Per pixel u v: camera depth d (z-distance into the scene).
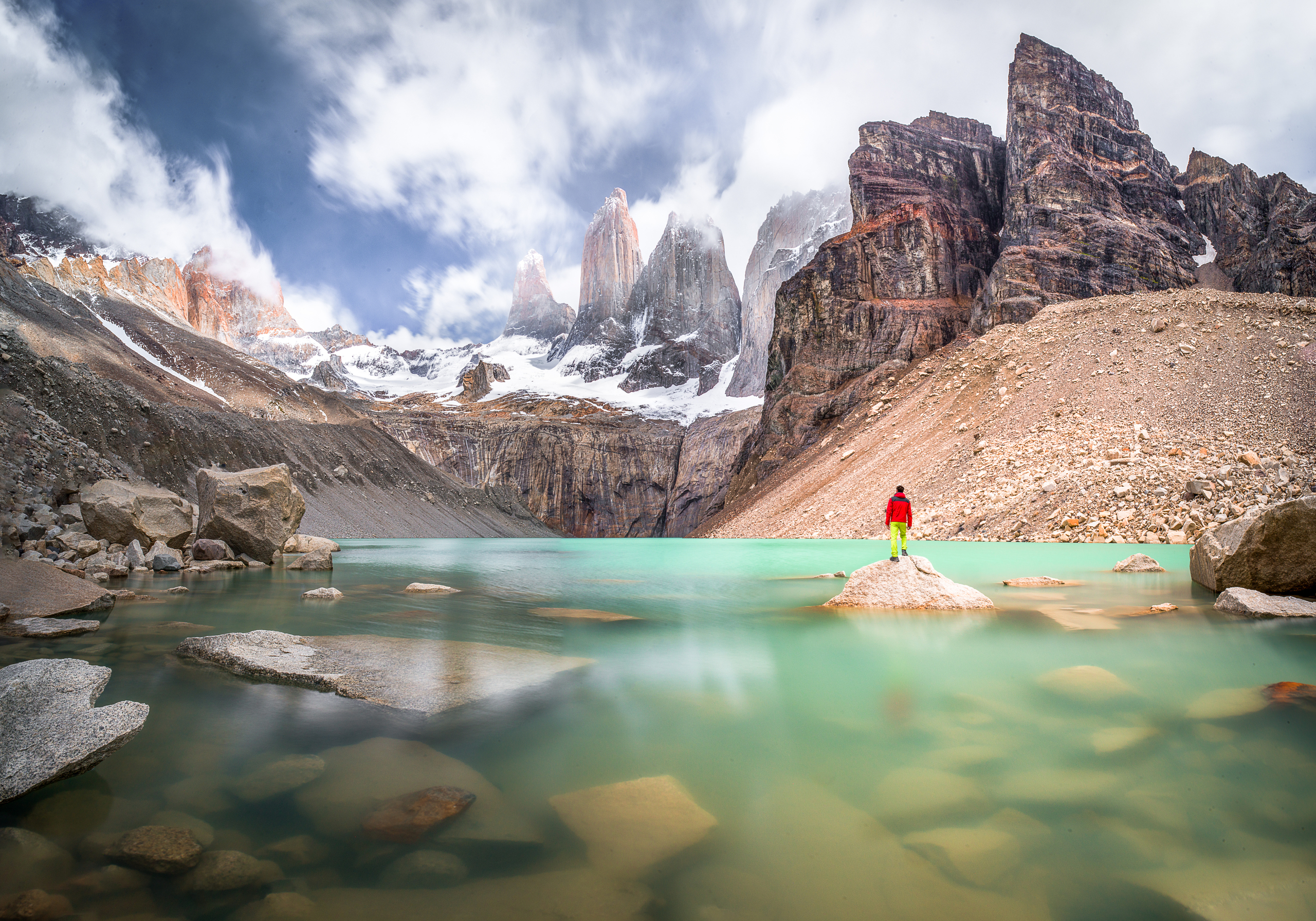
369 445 86.12
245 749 5.05
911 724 5.53
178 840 3.70
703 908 3.09
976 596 11.59
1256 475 26.48
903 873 3.38
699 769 4.67
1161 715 5.61
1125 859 3.46
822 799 4.19
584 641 9.13
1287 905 3.04
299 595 14.81
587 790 4.35
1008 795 4.19
